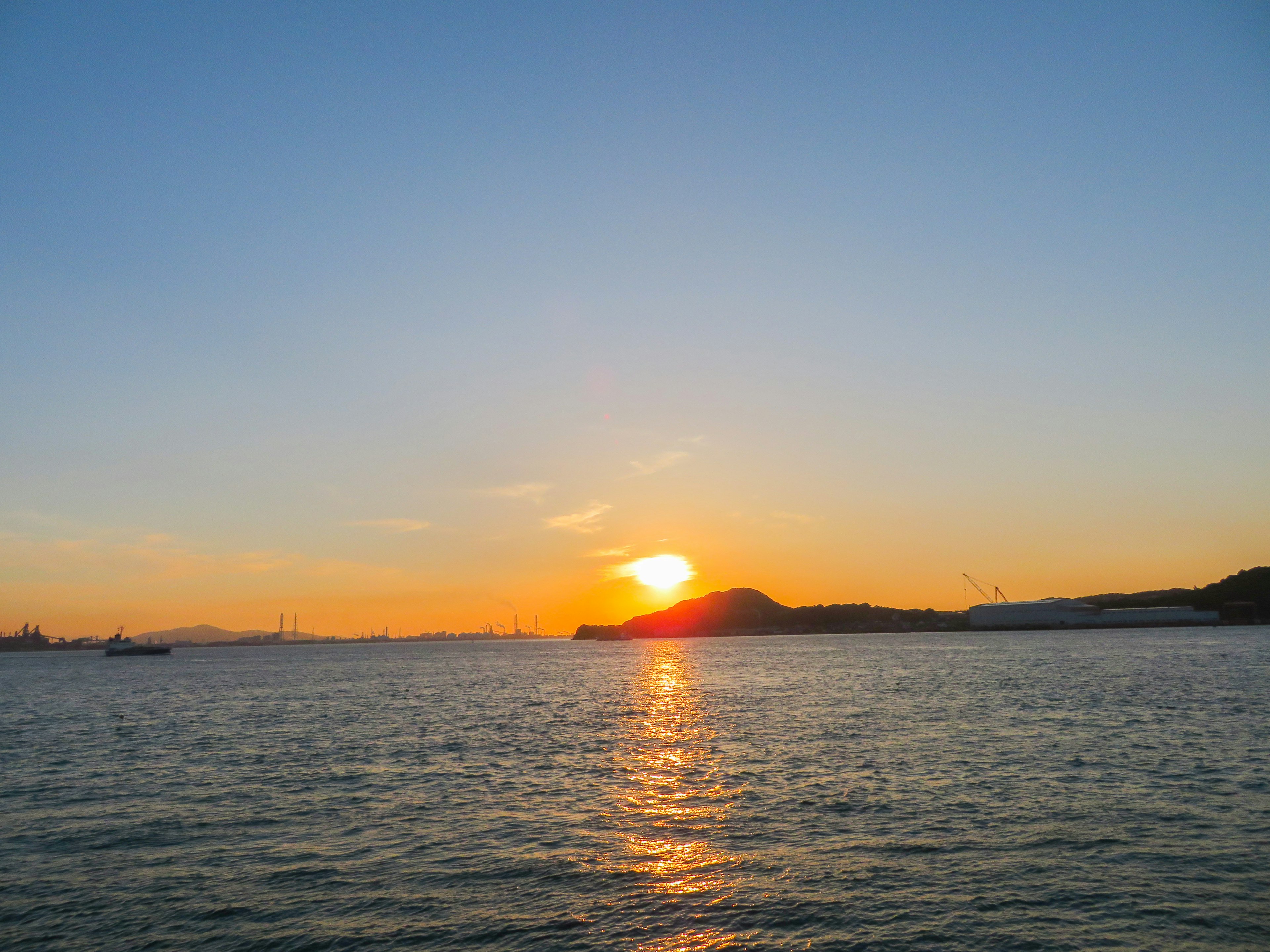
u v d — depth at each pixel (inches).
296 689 4940.9
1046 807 1405.0
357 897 1055.6
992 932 911.7
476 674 6673.2
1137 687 3430.1
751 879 1088.2
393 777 1820.9
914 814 1380.4
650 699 3720.5
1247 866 1087.6
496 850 1242.0
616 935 924.6
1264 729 2160.4
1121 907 968.3
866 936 906.1
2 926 985.5
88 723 3085.6
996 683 3919.8
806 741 2215.8
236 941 931.3
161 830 1389.0
